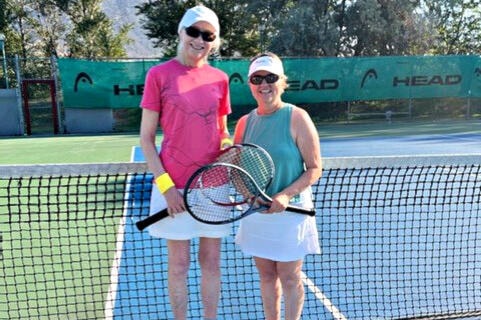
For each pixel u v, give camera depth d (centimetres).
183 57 247
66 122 1789
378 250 449
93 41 3453
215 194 252
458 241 467
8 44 3419
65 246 454
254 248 269
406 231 496
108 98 1778
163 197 251
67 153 1190
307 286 379
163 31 3058
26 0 3519
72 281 381
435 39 2470
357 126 1858
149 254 436
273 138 256
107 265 413
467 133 1517
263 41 2622
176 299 261
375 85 1911
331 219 529
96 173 284
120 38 3650
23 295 357
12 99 1784
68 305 343
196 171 230
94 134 1745
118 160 1053
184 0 3003
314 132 256
